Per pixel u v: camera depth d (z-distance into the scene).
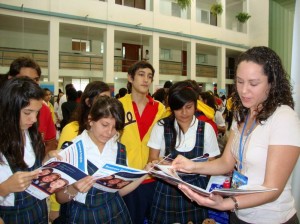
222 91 13.53
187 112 1.78
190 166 1.48
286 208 1.18
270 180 1.05
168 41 12.83
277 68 1.10
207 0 14.57
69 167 1.18
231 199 1.06
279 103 1.13
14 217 1.32
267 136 1.14
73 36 12.01
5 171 1.30
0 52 10.38
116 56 12.88
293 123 1.08
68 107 4.60
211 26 13.34
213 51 15.77
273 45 2.61
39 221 1.40
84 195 1.45
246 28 14.73
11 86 1.30
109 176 1.26
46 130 2.21
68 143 1.57
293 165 1.06
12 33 11.07
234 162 1.42
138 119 2.28
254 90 1.10
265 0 13.95
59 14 9.07
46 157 1.47
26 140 1.41
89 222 1.44
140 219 2.15
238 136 1.32
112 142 1.58
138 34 11.27
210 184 1.75
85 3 9.66
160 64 14.21
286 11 2.52
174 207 1.80
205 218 1.85
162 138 1.93
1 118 1.29
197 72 15.44
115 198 1.54
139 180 1.61
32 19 8.90
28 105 1.30
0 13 8.18
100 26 10.02
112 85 9.62
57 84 9.11
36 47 11.59
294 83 1.74
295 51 1.79
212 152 1.88
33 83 1.34
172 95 1.79
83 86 12.80
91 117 1.46
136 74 2.30
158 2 11.47
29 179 1.14
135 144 2.20
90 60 12.09
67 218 1.52
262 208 1.17
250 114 1.28
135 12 10.84
